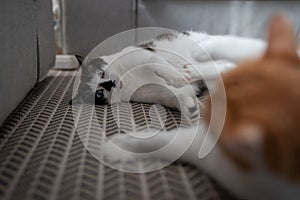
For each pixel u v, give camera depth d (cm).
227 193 57
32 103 112
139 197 55
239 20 184
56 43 205
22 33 104
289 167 41
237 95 45
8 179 60
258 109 42
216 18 189
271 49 50
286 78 44
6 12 86
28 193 55
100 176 61
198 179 61
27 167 64
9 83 88
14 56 94
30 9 117
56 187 57
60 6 193
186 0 188
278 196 47
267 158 41
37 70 131
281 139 39
